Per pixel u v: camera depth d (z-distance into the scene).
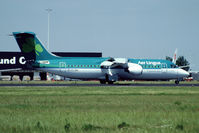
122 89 160.50
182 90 153.62
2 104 89.62
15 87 176.50
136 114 67.88
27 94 126.44
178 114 68.06
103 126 55.47
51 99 105.31
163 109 77.44
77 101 98.75
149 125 56.66
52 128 53.59
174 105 86.50
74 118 62.62
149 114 68.00
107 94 128.12
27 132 50.88
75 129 53.16
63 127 54.34
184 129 52.84
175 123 58.31
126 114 67.88
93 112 71.69
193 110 75.62
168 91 145.38
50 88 166.75
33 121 59.34
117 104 89.19
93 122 58.53
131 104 89.19
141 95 123.75
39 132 50.88
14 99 105.12
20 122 58.22
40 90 150.00
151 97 114.38
